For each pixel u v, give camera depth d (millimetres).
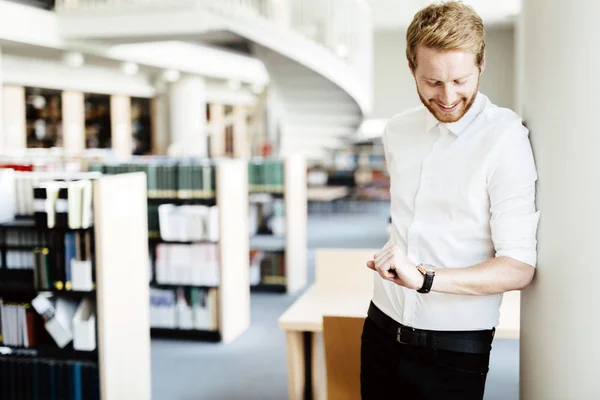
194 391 4863
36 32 9086
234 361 5535
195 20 8883
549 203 1830
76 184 4066
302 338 3459
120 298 4246
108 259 4109
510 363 5059
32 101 12656
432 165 1801
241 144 19500
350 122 15133
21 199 4465
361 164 16453
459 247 1782
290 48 11078
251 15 9664
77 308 4355
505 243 1706
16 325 4328
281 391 4855
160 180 6137
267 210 8344
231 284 6172
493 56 19609
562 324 1843
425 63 1604
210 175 6027
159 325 6207
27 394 4238
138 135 15680
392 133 1920
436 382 1832
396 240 1903
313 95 14211
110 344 4148
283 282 7977
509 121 1740
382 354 1939
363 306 3436
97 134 14367
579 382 1828
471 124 1760
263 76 16500
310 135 15328
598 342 1787
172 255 6062
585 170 1752
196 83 14789
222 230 6004
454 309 1795
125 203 4285
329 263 3803
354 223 14031
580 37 1740
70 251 4148
